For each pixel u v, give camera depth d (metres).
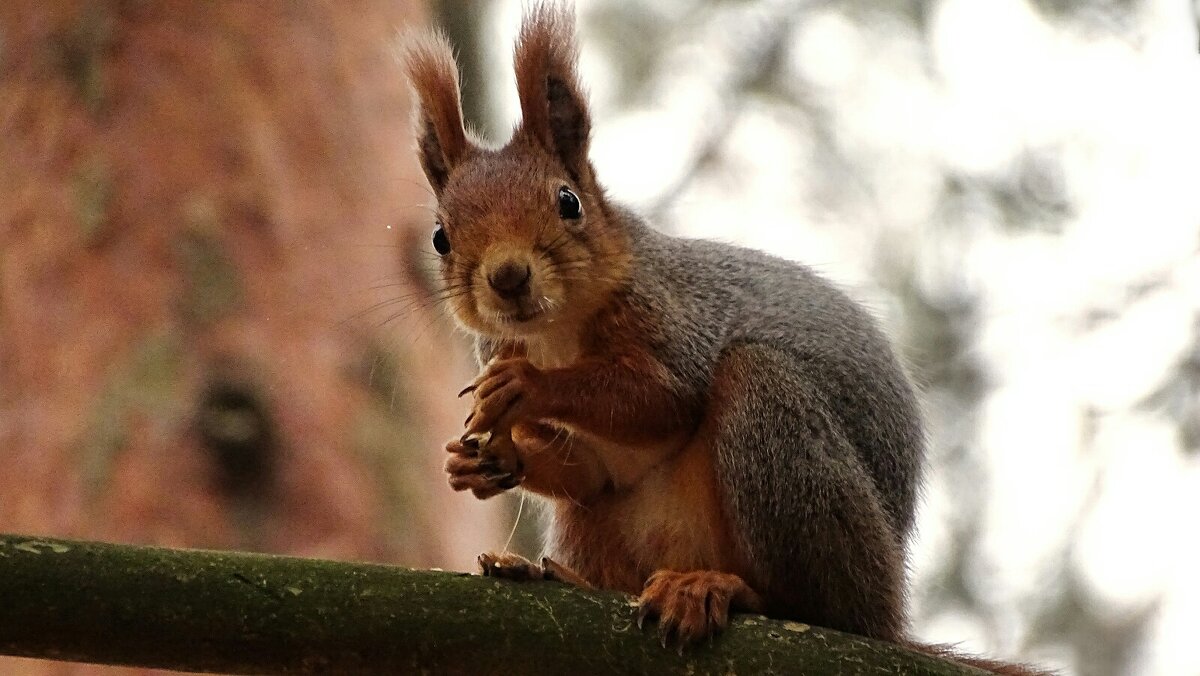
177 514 10.91
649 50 16.80
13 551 6.90
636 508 9.48
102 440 11.08
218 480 11.11
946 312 15.86
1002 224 16.06
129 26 12.19
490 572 7.55
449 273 9.33
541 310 8.97
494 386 8.77
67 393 11.26
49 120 12.01
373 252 12.41
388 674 7.16
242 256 11.80
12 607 6.84
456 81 9.93
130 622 6.92
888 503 9.12
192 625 6.96
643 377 9.02
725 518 8.89
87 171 11.83
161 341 11.39
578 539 9.73
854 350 9.31
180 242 11.70
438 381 12.40
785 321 9.38
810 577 8.54
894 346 10.03
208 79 12.19
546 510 10.52
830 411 8.83
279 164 12.18
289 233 12.03
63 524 10.91
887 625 8.60
